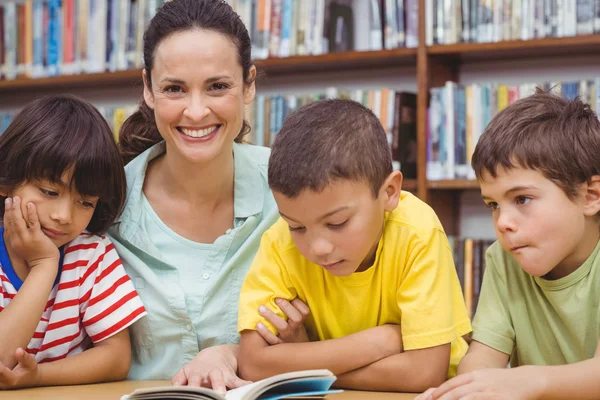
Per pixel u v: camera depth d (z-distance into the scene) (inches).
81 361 53.6
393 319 52.1
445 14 95.4
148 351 59.9
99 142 55.8
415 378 47.8
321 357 48.5
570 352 49.8
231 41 57.1
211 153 57.1
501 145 45.6
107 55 112.0
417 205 52.0
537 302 51.0
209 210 62.6
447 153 96.1
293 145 44.6
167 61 55.6
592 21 89.1
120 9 111.1
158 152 64.6
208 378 49.8
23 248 53.7
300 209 44.3
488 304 52.1
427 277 48.9
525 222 45.3
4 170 54.6
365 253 46.6
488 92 94.7
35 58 116.3
